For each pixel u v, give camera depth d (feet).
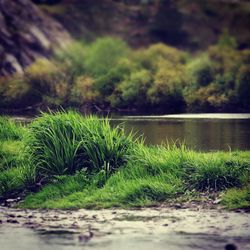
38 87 210.79
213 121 159.74
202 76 228.63
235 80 220.23
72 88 215.92
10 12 275.80
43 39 272.92
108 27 352.28
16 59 246.68
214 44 351.25
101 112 201.77
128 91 213.25
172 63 260.01
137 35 351.87
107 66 247.91
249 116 177.47
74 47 272.51
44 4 346.13
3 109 196.34
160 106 210.38
